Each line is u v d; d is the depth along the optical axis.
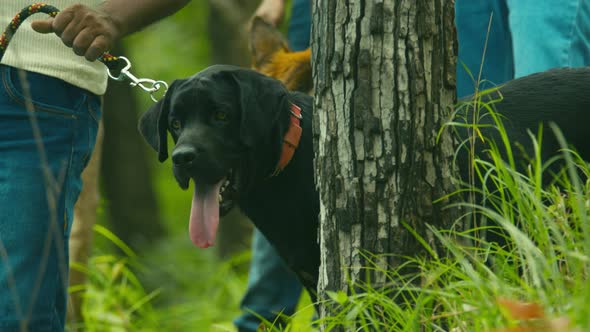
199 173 6.68
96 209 10.36
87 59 5.71
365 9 5.35
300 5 10.61
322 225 5.68
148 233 21.91
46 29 5.66
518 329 4.17
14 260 5.73
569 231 5.26
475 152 6.77
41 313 5.88
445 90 5.51
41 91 5.85
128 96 22.36
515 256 5.17
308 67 9.04
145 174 22.39
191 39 28.97
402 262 5.45
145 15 5.85
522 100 7.09
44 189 5.82
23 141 5.79
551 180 6.98
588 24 7.61
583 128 7.01
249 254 13.52
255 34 9.54
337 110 5.49
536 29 7.58
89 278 11.38
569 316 4.20
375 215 5.45
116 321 10.66
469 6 8.61
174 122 7.07
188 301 16.17
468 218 5.67
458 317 4.80
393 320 5.21
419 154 5.42
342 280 5.57
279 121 6.82
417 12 5.34
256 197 7.07
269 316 9.74
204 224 6.77
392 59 5.35
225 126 6.85
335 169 5.53
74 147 6.02
